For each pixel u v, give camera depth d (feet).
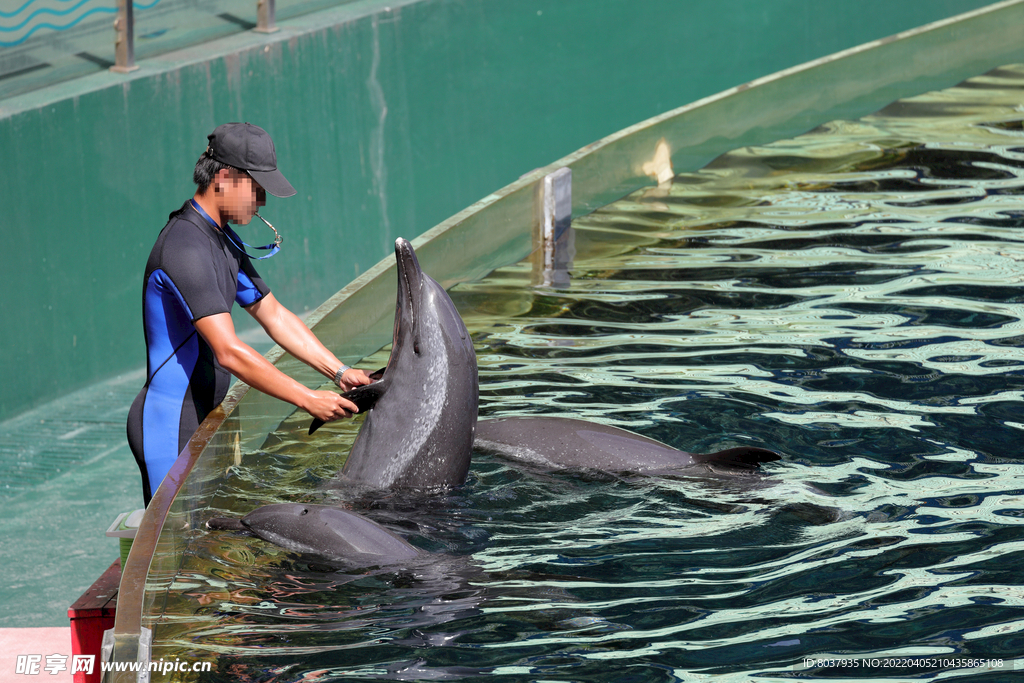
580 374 38.04
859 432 32.83
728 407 34.94
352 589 24.49
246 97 82.23
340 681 21.13
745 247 51.06
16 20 72.13
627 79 112.27
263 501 29.09
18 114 67.92
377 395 29.66
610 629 22.82
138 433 30.66
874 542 26.35
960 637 22.25
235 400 31.17
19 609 50.96
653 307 44.52
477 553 26.22
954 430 32.78
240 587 24.66
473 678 21.16
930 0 124.06
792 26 119.85
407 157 95.45
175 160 78.28
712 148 64.34
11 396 68.85
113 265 75.15
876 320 41.83
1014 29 81.76
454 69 98.58
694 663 21.54
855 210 55.36
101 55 76.28
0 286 67.72
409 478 29.14
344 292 39.09
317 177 87.66
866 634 22.45
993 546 26.02
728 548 26.27
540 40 105.09
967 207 54.85
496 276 49.01
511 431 32.22
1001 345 39.11
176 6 81.82
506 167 104.88
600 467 30.55
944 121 70.23
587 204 56.39
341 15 90.27
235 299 32.01
